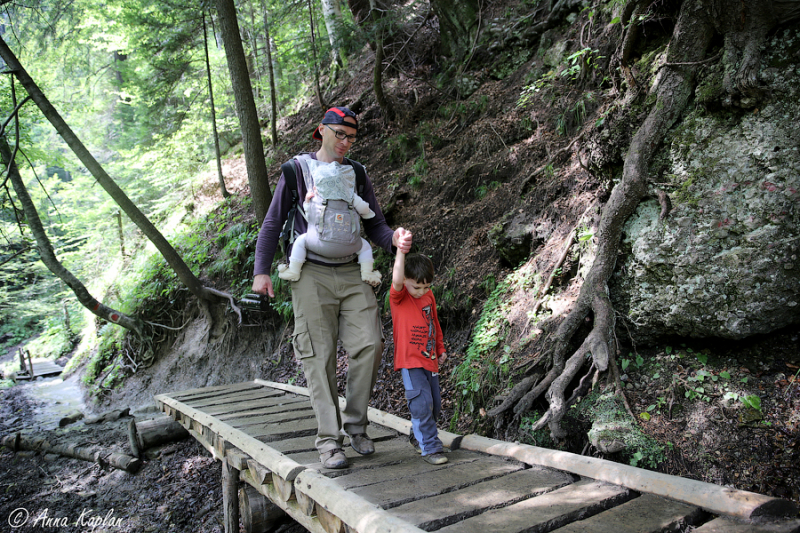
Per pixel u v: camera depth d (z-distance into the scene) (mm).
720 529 1845
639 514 2033
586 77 5703
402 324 2904
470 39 8188
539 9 7430
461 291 5227
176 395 5668
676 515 2010
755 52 2994
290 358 6973
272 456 2896
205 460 5578
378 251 6543
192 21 10875
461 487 2463
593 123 4863
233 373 7625
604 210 3566
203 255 9086
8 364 13727
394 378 5176
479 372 4051
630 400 3100
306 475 2547
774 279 2799
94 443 6605
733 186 3025
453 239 5840
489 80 7617
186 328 8906
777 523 1842
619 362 3314
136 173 14062
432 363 2947
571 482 2521
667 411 2949
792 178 2820
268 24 11422
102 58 16188
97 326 11672
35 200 13648
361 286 2814
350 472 2670
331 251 2668
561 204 4695
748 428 2666
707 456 2654
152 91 11648
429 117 8062
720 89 3129
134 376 9055
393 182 7293
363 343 2727
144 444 5906
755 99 2988
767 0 2904
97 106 16297
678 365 3162
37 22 9242
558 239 4504
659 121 3404
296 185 2715
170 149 12289
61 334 14383
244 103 6773
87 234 14070
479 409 3863
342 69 11742
